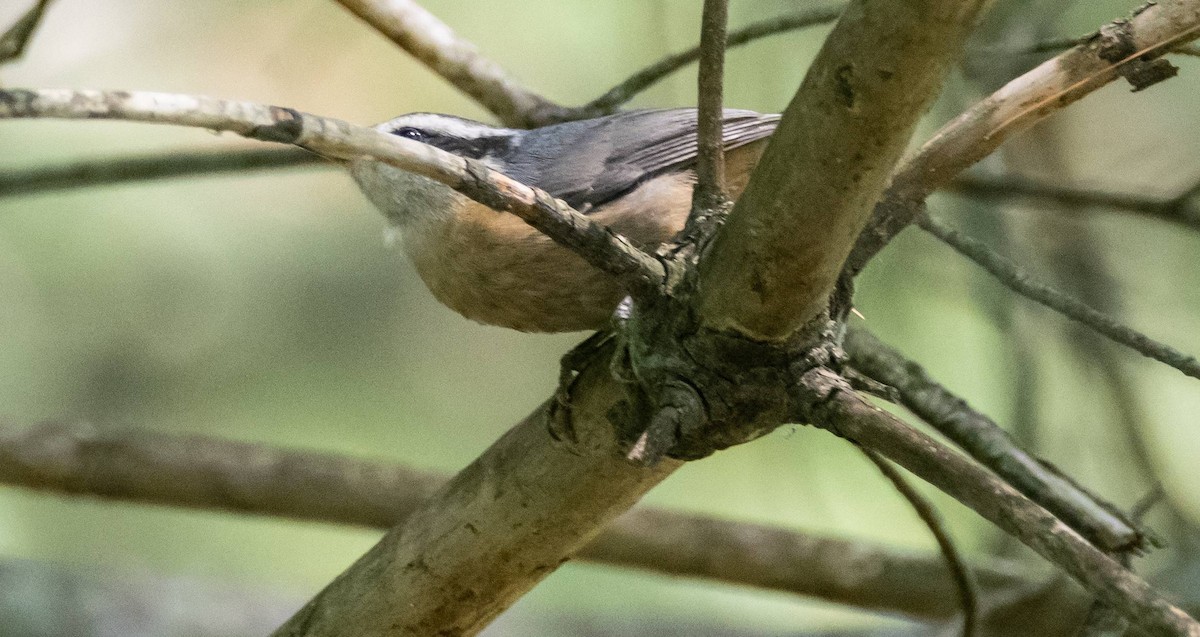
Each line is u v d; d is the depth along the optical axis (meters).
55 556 10.74
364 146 4.18
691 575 9.23
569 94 9.92
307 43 10.28
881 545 9.25
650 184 7.39
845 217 4.25
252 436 10.55
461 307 7.41
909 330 9.50
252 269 10.94
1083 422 9.45
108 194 10.72
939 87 3.90
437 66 8.38
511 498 5.60
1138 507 6.95
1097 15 8.97
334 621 5.89
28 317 10.56
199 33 10.40
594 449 5.37
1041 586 8.90
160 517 11.04
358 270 11.03
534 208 4.54
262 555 11.04
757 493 10.20
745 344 4.65
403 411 10.74
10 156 10.60
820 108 4.02
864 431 4.52
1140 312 9.59
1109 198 8.84
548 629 10.17
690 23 9.64
